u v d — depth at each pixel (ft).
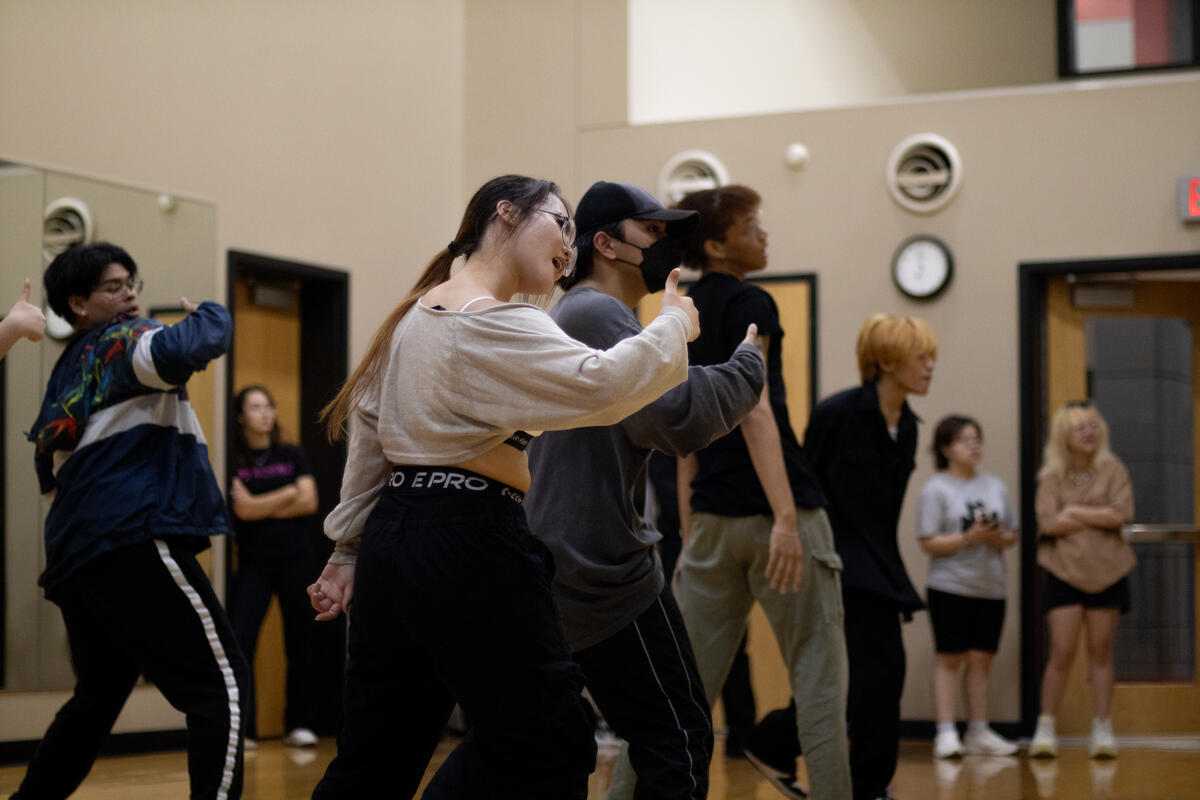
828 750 9.07
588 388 5.65
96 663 9.48
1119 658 19.70
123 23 17.53
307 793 13.50
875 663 10.60
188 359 9.21
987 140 19.62
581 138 20.95
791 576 9.14
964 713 19.04
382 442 6.09
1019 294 19.38
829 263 19.97
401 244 20.49
